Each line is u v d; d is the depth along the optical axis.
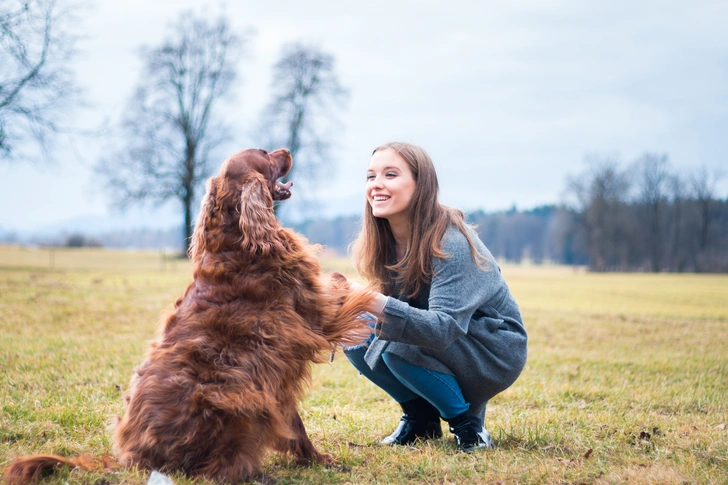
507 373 3.90
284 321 3.24
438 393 3.89
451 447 3.89
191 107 36.72
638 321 12.16
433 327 3.52
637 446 3.81
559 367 7.19
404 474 3.29
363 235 4.25
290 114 38.69
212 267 3.32
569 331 10.49
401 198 3.89
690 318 13.11
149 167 35.12
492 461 3.46
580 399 5.55
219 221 3.44
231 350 3.08
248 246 3.33
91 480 2.84
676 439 3.94
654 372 7.09
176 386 2.99
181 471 2.93
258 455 3.09
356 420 4.54
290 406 3.31
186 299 3.36
